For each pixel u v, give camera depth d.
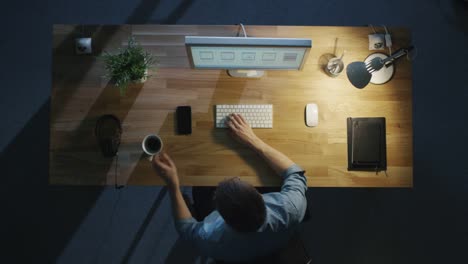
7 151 2.42
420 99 2.56
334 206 2.46
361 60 1.82
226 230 1.32
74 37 1.76
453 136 2.55
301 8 2.58
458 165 2.53
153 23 2.52
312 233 2.43
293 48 1.42
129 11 2.52
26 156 2.42
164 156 1.69
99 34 1.77
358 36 1.82
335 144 1.80
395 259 2.44
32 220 2.37
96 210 2.39
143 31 1.78
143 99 1.78
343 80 1.81
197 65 1.62
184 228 1.48
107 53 1.75
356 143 1.77
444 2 2.63
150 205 2.40
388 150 1.80
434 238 2.46
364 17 2.60
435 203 2.49
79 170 1.75
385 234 2.45
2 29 2.49
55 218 2.38
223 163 1.78
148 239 2.38
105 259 2.36
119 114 1.77
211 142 1.78
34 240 2.36
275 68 1.63
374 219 2.46
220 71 1.79
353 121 1.78
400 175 1.79
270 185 1.76
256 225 1.18
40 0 2.51
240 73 1.79
